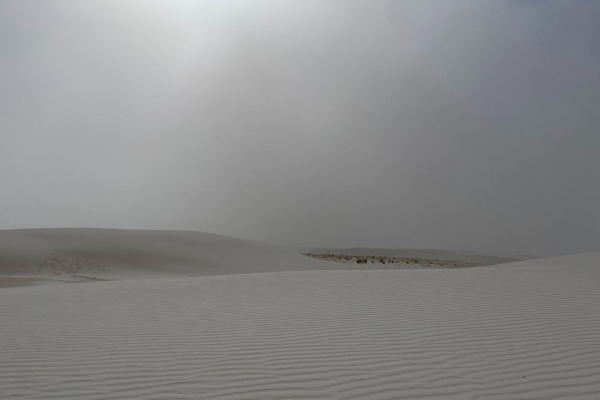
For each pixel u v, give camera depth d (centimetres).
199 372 566
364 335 714
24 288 1664
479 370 541
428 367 557
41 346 701
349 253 12562
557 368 538
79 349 680
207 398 485
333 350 640
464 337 679
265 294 1177
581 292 1003
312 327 782
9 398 492
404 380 519
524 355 587
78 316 955
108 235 4134
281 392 496
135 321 884
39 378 554
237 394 494
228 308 998
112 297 1245
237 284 1416
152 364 600
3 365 606
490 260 10219
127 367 589
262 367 578
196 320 879
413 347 640
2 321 912
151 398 488
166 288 1404
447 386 498
